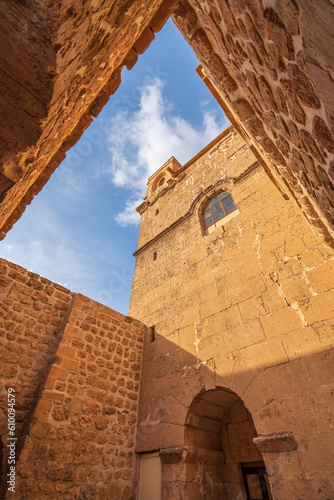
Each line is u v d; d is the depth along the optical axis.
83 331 5.49
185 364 5.36
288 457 3.32
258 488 4.56
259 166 6.97
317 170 1.75
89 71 1.84
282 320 4.34
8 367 4.29
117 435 5.11
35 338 4.85
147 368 6.17
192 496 4.04
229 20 1.65
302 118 1.37
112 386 5.49
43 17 1.60
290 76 1.19
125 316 6.72
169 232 8.87
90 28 1.44
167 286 7.24
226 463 4.96
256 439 3.65
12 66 1.33
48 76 1.48
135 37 2.37
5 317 4.57
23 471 3.65
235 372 4.44
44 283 5.45
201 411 5.02
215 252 6.45
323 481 2.96
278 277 4.80
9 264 5.01
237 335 4.80
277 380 3.90
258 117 2.61
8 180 1.41
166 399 5.30
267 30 1.14
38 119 1.40
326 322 3.85
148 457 5.04
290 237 5.08
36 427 4.02
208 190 8.29
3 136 1.27
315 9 0.82
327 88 0.93
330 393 3.37
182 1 2.52
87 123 2.67
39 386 4.54
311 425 3.33
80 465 4.33
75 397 4.75
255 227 5.90
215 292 5.76
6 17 1.37
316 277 4.30
